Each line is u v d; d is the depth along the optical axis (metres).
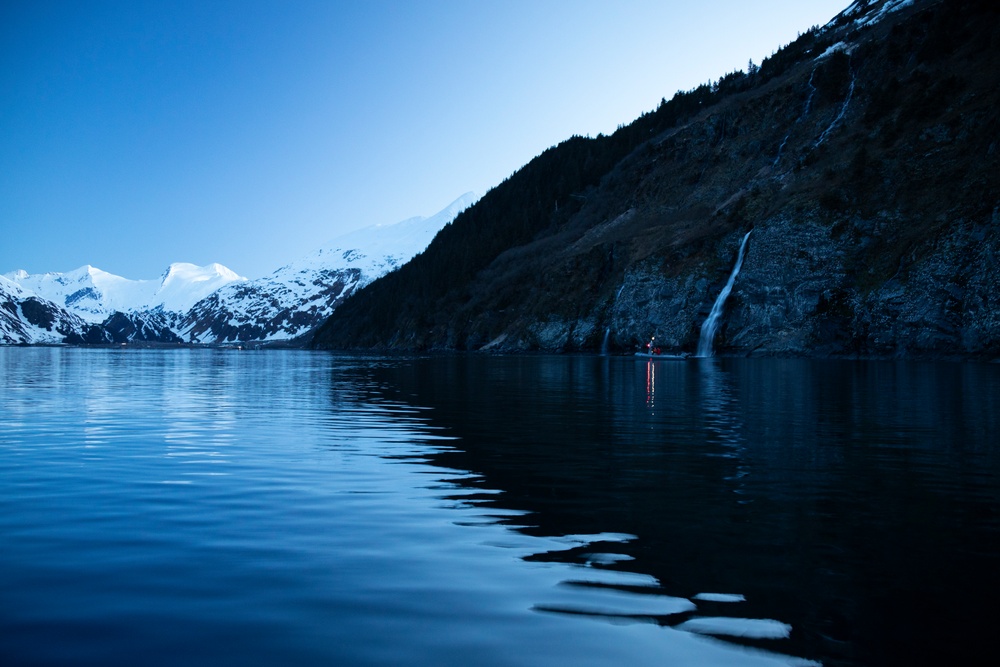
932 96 75.00
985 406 20.47
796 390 27.19
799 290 71.31
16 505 8.47
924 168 69.12
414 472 10.63
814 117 97.12
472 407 21.19
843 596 5.47
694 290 82.81
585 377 38.00
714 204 98.56
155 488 9.50
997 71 71.44
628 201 128.88
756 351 72.31
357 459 11.88
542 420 17.62
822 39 138.25
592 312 99.50
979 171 62.56
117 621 4.96
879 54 94.88
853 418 17.64
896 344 61.12
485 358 78.81
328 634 4.75
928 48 85.81
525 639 4.69
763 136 104.12
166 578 5.85
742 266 78.00
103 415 19.17
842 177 76.38
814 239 72.56
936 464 11.16
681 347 81.94
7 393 27.64
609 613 5.14
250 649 4.53
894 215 68.19
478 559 6.37
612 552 6.59
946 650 4.55
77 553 6.53
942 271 58.97
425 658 4.40
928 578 5.87
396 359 79.94
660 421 17.25
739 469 10.80
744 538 7.04
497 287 134.88
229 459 11.83
